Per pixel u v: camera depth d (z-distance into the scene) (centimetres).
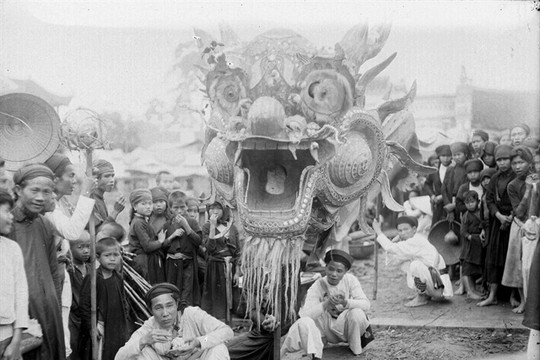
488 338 754
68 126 762
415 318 766
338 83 681
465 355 752
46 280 721
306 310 738
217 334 681
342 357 751
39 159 752
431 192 787
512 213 771
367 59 722
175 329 695
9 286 700
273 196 686
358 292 752
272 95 677
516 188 771
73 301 745
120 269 753
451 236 788
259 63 688
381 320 765
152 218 768
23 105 755
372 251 780
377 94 764
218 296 756
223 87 695
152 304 679
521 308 765
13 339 697
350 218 743
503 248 773
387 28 730
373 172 727
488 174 778
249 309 717
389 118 761
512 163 775
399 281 777
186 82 777
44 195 727
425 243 779
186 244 762
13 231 717
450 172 782
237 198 671
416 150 781
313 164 685
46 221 731
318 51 689
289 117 660
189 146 776
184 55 778
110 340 742
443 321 765
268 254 676
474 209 781
